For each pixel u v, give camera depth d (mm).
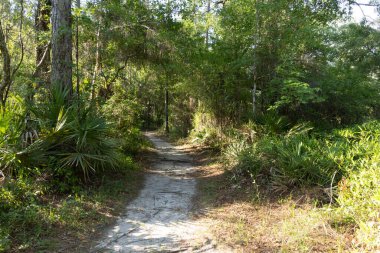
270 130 9508
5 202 4953
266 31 10117
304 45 10312
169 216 5766
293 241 4305
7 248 4051
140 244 4523
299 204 5742
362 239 3965
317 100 9281
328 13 11672
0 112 6051
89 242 4570
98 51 10531
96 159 6668
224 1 14688
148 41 11047
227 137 11789
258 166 7441
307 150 7090
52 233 4672
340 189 5160
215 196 6938
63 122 6086
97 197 6258
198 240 4625
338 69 11781
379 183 4742
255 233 4766
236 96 11641
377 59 15781
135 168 9508
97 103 10062
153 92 24719
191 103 18625
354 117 11297
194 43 11422
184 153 14258
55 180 6273
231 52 11023
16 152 5680
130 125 12289
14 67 9547
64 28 7539
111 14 10406
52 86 7367
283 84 9477
